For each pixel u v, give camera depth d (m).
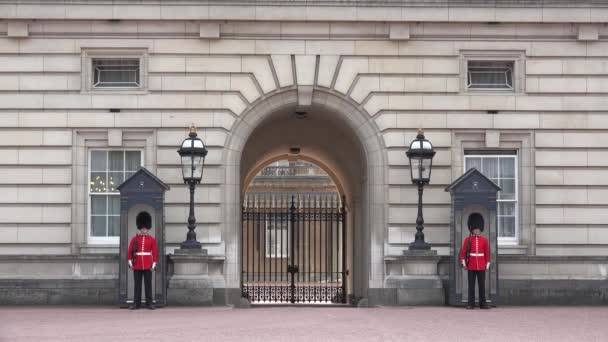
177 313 25.50
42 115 29.16
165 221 28.88
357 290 34.19
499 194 29.83
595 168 29.61
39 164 29.12
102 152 29.50
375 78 29.44
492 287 27.59
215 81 29.27
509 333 20.69
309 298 37.09
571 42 29.75
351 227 35.88
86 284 28.42
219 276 28.50
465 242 27.28
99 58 29.42
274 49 29.33
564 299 29.00
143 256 26.69
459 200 27.66
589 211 29.56
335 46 29.41
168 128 29.20
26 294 28.38
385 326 21.97
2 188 29.08
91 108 29.17
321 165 39.28
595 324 22.73
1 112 29.16
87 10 29.09
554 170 29.61
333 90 29.36
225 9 29.08
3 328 21.50
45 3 29.03
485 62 29.97
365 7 29.27
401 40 29.45
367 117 29.44
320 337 19.70
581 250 29.47
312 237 56.53
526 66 29.67
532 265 29.12
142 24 29.25
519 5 29.45
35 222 29.02
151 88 29.22
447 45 29.55
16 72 29.20
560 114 29.66
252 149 35.69
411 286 28.12
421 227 28.31
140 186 27.17
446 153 29.41
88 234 29.25
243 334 20.23
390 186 29.31
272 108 29.41
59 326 21.92
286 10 29.16
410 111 29.45
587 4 29.52
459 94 29.53
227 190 29.16
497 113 29.56
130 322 22.86
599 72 29.73
